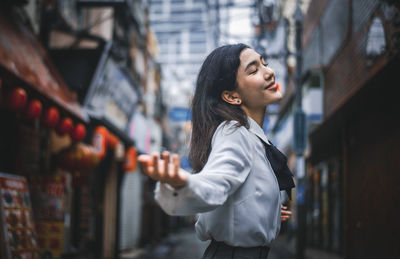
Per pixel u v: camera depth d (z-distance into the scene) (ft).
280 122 77.30
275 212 4.62
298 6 37.91
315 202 53.72
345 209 34.73
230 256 4.51
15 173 22.82
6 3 21.48
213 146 4.36
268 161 4.60
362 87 24.11
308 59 47.65
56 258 22.26
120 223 49.19
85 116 27.25
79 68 33.17
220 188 3.78
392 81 21.79
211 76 4.89
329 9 37.45
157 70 71.00
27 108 19.95
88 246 37.09
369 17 25.17
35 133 25.73
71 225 32.76
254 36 43.60
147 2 61.93
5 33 20.03
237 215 4.38
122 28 42.63
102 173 42.86
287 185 4.75
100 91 35.91
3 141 22.24
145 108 60.34
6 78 18.13
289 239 69.51
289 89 60.23
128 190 54.95
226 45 5.04
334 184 41.78
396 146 22.54
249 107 4.88
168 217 93.56
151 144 69.41
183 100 91.66
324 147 46.93
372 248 27.63
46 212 22.57
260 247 4.58
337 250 39.81
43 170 26.66
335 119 34.55
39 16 28.02
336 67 35.76
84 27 37.76
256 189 4.42
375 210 26.99
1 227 14.84
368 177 28.78
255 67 4.82
